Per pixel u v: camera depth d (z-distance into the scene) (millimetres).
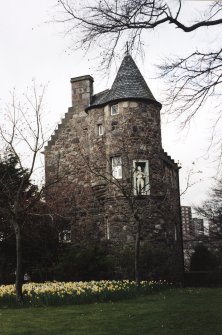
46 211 23766
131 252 21828
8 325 10656
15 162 21625
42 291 15102
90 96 28172
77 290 14883
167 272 22719
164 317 11250
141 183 23453
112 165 24250
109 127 24547
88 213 25797
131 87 24719
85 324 10594
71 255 22406
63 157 27797
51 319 11383
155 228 23375
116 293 15266
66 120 28297
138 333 9430
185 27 7168
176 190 29844
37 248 24188
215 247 34969
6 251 23625
